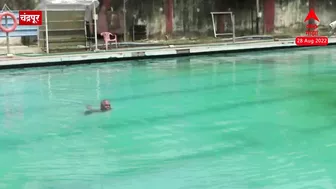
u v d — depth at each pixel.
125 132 6.48
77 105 8.17
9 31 12.79
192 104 8.21
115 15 17.00
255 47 16.23
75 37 15.30
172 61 14.11
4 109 7.86
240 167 5.03
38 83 10.34
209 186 4.52
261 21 20.48
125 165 5.15
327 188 4.43
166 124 6.88
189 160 5.28
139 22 17.69
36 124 6.92
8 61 11.89
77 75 11.46
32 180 4.75
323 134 6.25
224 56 15.36
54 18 14.81
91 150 5.70
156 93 9.20
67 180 4.74
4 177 4.83
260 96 8.84
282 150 5.59
